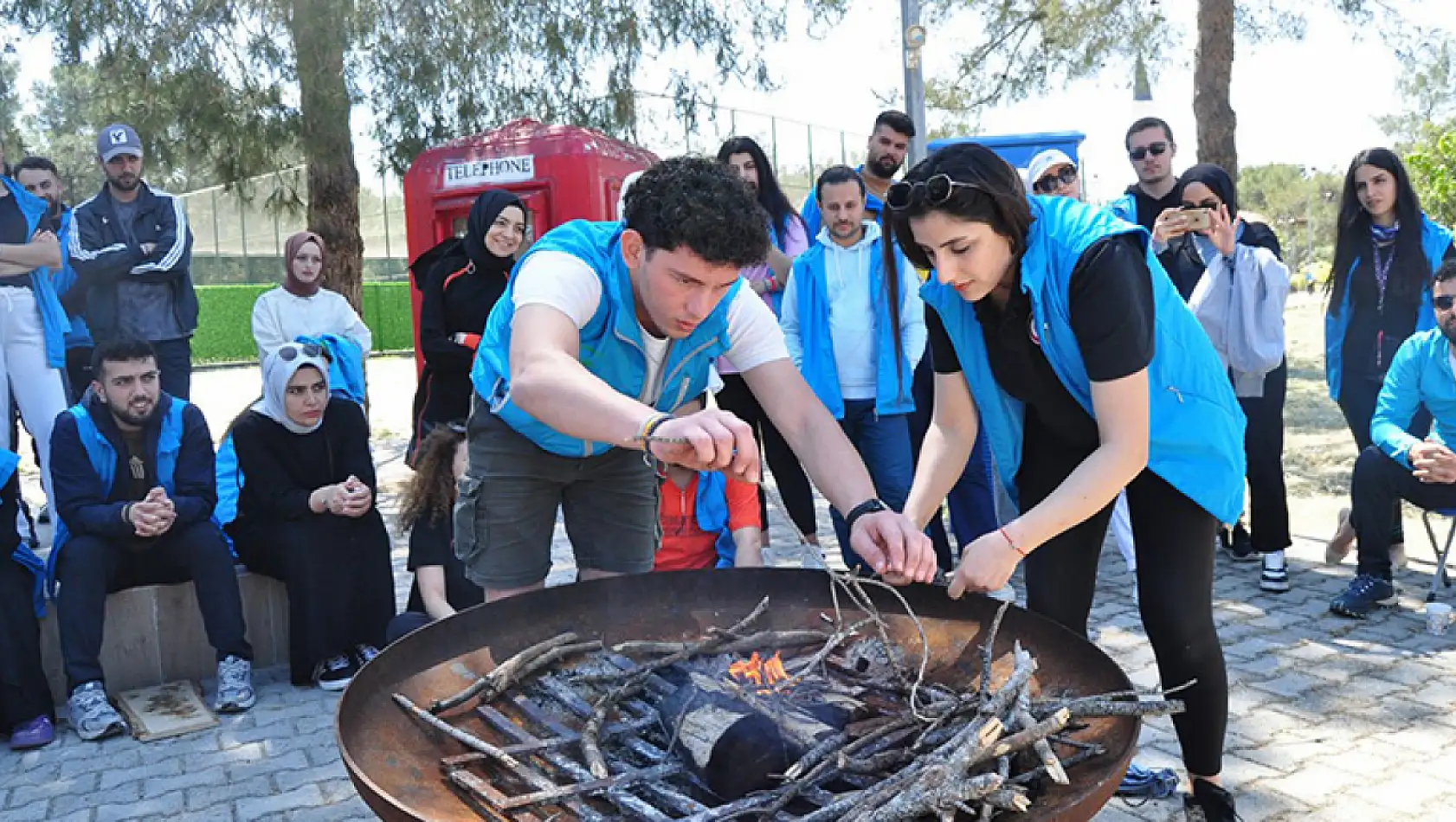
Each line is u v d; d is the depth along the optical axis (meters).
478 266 5.17
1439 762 3.18
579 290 2.10
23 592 3.70
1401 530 5.09
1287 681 3.85
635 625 2.38
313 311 6.25
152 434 4.02
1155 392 2.23
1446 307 4.24
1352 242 4.89
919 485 2.54
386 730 1.87
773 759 1.73
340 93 7.85
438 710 1.97
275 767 3.44
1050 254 2.09
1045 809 1.52
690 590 2.44
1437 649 4.11
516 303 2.11
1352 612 4.48
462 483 2.72
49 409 5.14
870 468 4.75
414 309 8.49
